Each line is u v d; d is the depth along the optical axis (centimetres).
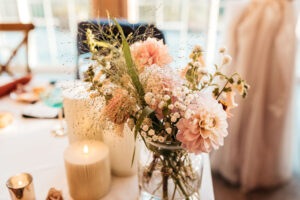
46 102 98
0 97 130
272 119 141
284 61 126
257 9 124
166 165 54
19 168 77
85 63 49
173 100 44
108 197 65
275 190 163
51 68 373
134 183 70
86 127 64
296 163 192
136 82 46
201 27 217
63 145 90
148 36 53
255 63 130
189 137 42
